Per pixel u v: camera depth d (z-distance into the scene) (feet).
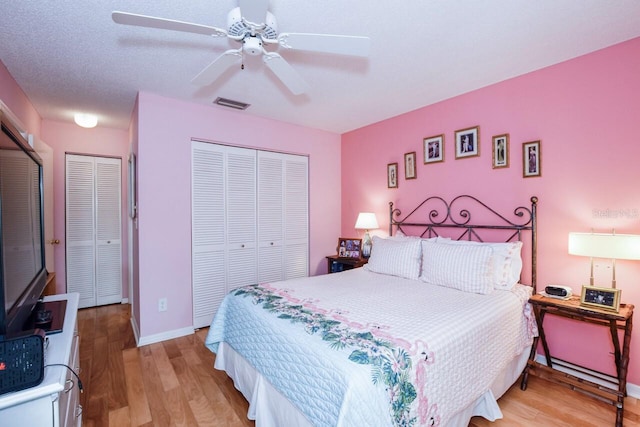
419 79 8.37
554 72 7.58
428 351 4.58
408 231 11.10
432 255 8.41
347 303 6.54
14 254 4.51
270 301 6.66
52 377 3.53
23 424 3.28
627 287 6.65
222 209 10.94
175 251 9.87
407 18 5.66
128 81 8.34
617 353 6.02
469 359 5.24
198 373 7.69
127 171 13.39
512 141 8.34
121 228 13.43
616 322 6.52
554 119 7.60
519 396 6.70
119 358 8.45
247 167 11.53
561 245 7.52
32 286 5.54
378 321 5.48
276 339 5.36
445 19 5.71
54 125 11.75
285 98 9.68
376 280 8.69
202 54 6.93
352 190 13.47
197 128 10.18
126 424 5.86
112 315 11.94
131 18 4.18
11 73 7.68
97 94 9.18
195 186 10.31
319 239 13.55
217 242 10.84
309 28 5.94
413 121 10.87
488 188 8.86
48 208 10.82
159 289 9.57
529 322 7.17
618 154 6.67
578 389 6.39
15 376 3.25
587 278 7.16
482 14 5.57
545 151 7.75
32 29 5.85
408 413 4.12
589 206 7.09
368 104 10.28
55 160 11.79
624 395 5.82
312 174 13.23
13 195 4.52
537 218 7.92
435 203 10.23
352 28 5.96
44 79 8.07
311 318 5.65
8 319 4.10
